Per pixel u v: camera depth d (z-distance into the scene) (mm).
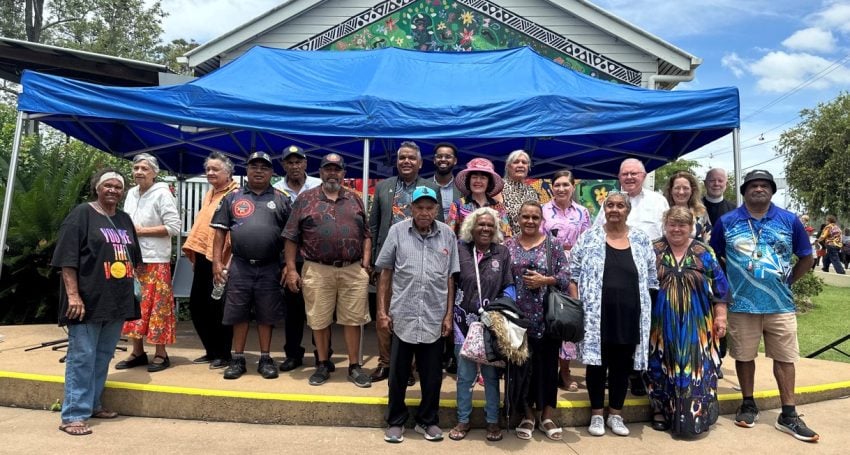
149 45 30078
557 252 4094
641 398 4562
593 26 9812
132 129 7246
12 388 4418
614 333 4012
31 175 8711
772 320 4312
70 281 3838
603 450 3871
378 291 4086
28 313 7539
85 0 27797
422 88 5492
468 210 4703
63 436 3854
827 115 28906
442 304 3881
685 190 4871
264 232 4574
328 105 4902
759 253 4312
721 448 3965
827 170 28219
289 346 5047
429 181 4879
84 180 8016
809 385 5199
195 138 7359
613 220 4121
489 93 5348
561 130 5000
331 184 4531
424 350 3943
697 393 4121
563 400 4445
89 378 3979
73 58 7363
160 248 4805
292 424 4188
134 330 4723
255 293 4613
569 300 3809
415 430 4125
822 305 11461
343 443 3877
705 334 4188
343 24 9906
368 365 5238
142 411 4293
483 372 3939
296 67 6078
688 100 5023
